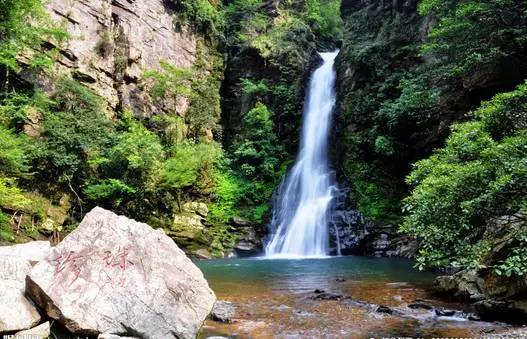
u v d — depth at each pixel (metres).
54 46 20.16
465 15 16.94
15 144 15.40
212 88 29.14
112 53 23.17
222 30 32.97
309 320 7.52
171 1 27.92
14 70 18.06
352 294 10.03
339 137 25.78
